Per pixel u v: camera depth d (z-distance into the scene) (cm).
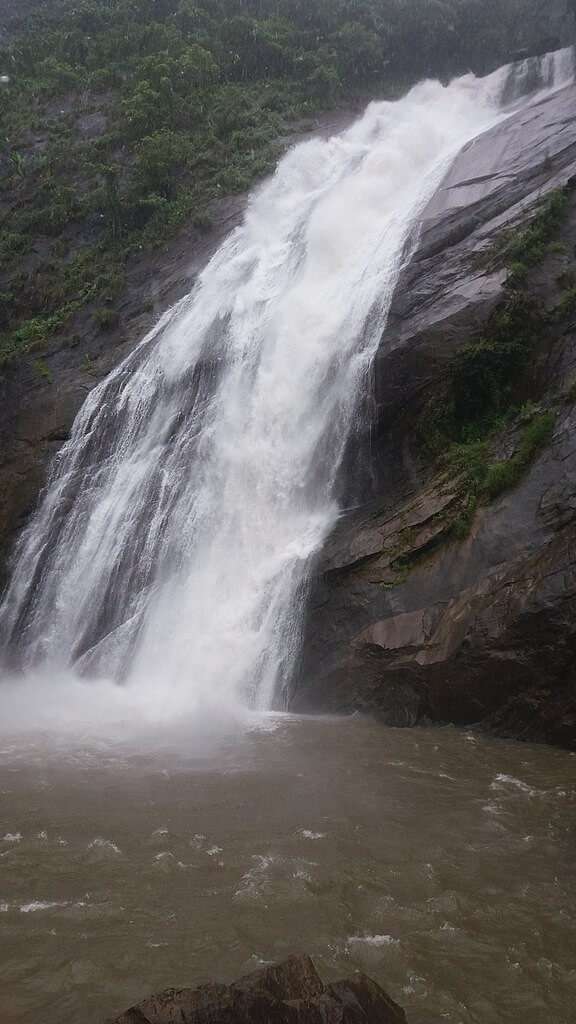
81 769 1384
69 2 6469
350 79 4859
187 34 5353
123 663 2136
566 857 1061
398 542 1867
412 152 3441
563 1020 754
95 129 4734
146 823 1151
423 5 5066
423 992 785
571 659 1511
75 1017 738
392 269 2488
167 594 2231
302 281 2817
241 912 916
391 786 1303
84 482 2720
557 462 1728
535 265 2180
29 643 2444
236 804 1223
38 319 3606
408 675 1686
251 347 2655
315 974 679
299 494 2291
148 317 3288
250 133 4266
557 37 4494
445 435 2094
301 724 1684
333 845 1084
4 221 4278
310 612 1902
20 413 3088
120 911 914
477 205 2503
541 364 2050
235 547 2270
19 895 948
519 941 873
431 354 2134
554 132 2675
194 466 2473
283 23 5147
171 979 795
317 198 3369
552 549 1606
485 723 1616
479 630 1609
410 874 1009
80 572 2488
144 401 2812
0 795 1258
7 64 5578
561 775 1364
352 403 2245
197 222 3647
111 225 3959
